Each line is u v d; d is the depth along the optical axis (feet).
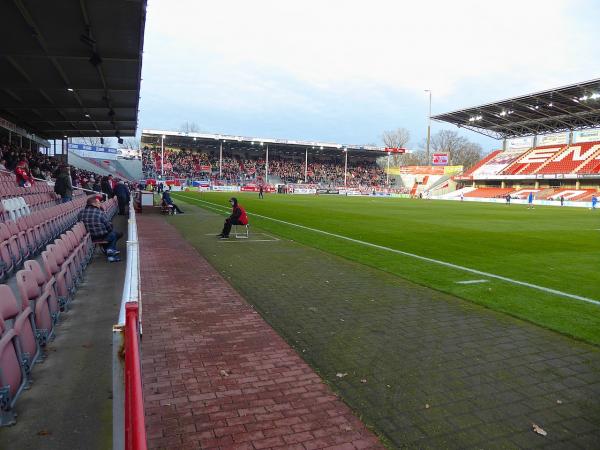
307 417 11.59
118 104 85.35
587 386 13.69
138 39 50.52
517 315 20.81
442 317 20.36
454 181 238.89
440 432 10.98
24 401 11.83
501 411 12.07
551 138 208.54
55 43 51.34
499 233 56.75
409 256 37.19
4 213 36.32
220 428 11.03
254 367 14.58
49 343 15.79
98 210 30.76
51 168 111.14
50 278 17.79
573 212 112.27
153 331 17.83
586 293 25.23
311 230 55.52
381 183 278.67
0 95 76.89
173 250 37.35
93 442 10.10
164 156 243.60
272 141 233.35
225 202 114.01
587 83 138.51
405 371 14.46
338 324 19.06
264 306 21.50
